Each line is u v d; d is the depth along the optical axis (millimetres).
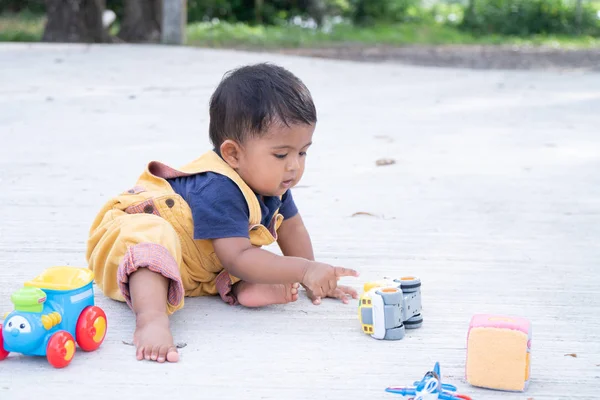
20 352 2520
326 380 2477
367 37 23859
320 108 9078
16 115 8008
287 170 3018
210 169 3070
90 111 8375
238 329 2908
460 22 27422
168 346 2615
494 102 9844
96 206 4652
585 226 4477
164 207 3104
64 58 12961
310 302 3242
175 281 2840
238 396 2355
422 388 2312
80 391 2363
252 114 2941
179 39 16078
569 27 26859
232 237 2959
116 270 3047
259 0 25906
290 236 3477
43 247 3857
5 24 23859
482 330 2436
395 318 2811
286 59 13977
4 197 4816
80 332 2602
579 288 3447
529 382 2496
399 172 5855
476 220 4574
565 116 8812
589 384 2496
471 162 6262
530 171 5953
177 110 8562
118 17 24062
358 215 4645
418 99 9984
